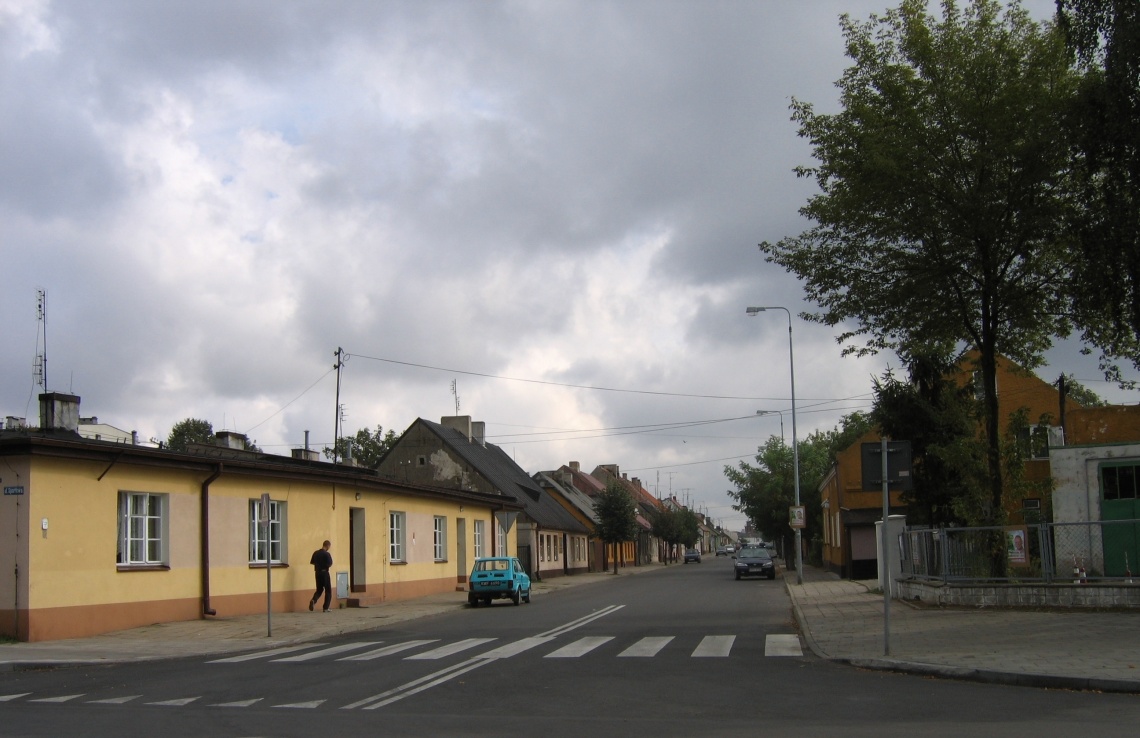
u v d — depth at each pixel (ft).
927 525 99.76
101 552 65.67
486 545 143.64
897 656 45.55
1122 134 57.72
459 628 71.20
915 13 70.08
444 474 185.68
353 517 101.76
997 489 73.97
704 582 147.84
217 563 77.30
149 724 32.60
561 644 56.44
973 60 67.31
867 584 114.21
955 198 68.95
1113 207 58.90
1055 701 34.19
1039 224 67.00
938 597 69.15
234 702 37.55
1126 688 35.70
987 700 34.71
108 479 66.69
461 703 36.17
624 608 88.53
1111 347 72.13
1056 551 66.28
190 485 75.05
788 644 54.39
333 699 37.76
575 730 30.22
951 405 98.94
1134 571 69.00
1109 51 57.36
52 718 34.17
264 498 65.31
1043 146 65.31
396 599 107.65
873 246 74.79
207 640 62.34
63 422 75.41
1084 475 87.10
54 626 61.52
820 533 215.51
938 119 68.85
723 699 36.01
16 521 60.54
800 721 31.24
